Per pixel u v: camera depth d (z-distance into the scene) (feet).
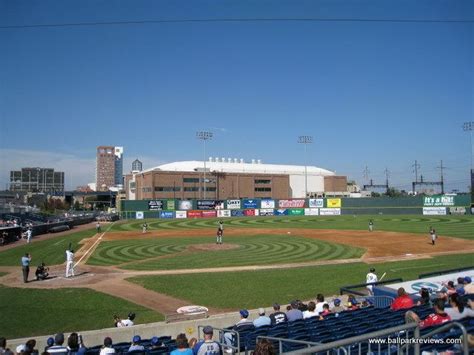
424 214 299.58
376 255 121.90
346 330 36.35
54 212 496.64
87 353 39.37
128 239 170.40
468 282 55.36
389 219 262.88
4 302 70.95
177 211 314.14
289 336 34.63
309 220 268.00
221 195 427.74
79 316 63.62
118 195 553.64
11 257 121.19
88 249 139.23
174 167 468.34
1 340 37.27
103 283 85.71
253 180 445.78
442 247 137.69
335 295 72.08
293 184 480.23
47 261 114.62
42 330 57.52
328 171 546.67
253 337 37.68
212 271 98.48
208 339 31.53
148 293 77.25
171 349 37.86
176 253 128.47
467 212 289.53
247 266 104.94
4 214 302.45
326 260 113.80
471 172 404.16
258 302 70.49
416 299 51.49
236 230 206.59
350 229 203.00
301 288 79.87
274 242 154.51
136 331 51.44
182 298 73.77
